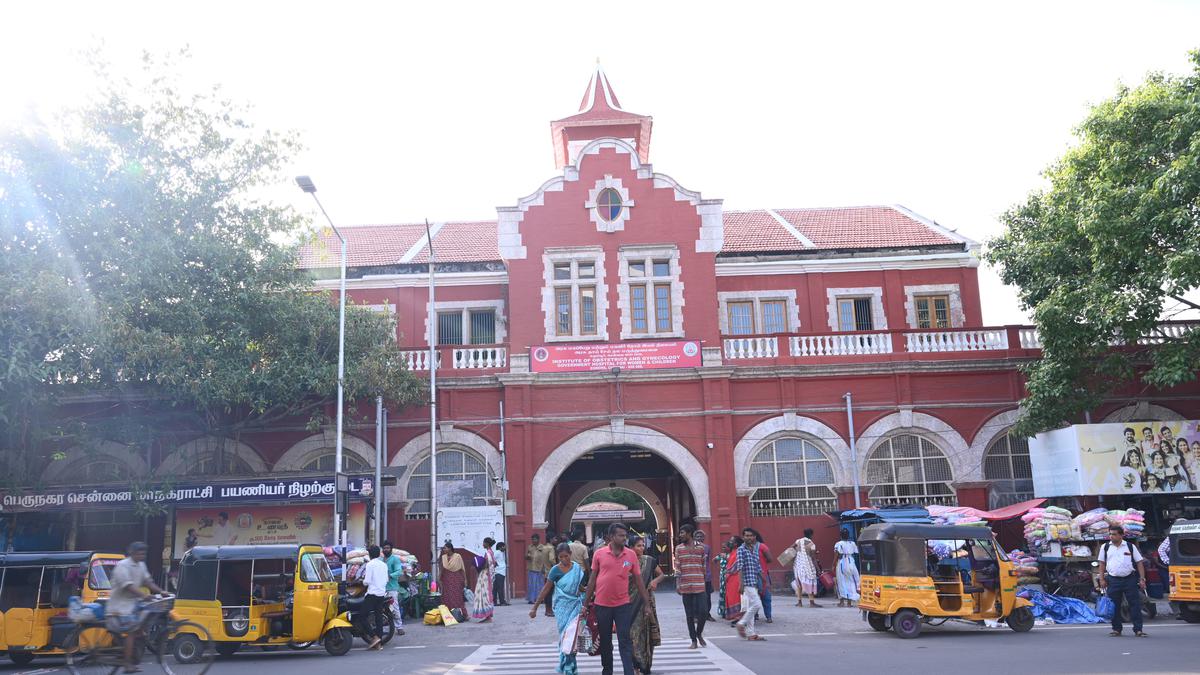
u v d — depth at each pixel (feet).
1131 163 66.28
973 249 97.09
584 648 34.60
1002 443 82.84
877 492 81.56
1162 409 81.41
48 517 74.69
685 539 47.78
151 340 64.23
